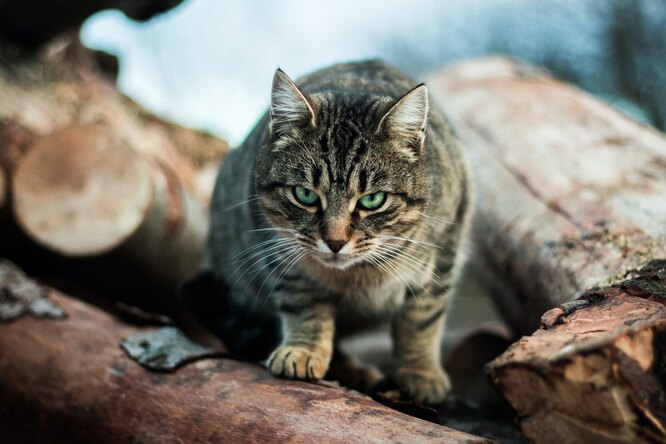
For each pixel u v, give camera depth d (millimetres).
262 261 619
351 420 449
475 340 688
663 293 455
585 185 652
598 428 394
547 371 396
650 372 386
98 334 598
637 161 672
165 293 818
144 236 747
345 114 565
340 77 656
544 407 406
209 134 1127
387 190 563
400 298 601
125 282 793
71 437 545
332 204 555
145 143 962
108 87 1057
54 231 732
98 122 871
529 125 788
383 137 561
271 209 584
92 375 555
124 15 961
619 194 620
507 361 411
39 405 564
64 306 640
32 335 604
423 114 562
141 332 593
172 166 940
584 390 389
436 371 602
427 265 591
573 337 411
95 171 739
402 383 592
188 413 498
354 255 562
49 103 890
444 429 432
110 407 530
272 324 658
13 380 582
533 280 609
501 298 721
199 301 692
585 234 585
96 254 732
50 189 736
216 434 478
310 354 554
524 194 680
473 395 647
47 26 929
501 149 757
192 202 841
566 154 711
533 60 1614
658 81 1448
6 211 770
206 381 521
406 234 580
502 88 911
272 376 528
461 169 644
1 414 582
